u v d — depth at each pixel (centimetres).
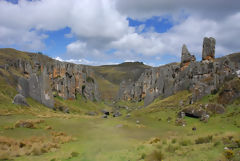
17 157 1809
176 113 5228
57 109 8894
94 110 11650
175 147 1532
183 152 1357
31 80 8369
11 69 8719
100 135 3269
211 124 3803
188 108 4712
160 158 1297
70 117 5728
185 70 7456
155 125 4606
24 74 9862
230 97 4409
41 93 8600
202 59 6762
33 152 1977
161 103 6825
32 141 2550
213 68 5684
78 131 3650
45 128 3534
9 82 7306
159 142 1988
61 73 11738
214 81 5328
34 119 4203
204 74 5884
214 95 5000
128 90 15038
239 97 4259
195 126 3953
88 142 2620
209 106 4416
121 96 16075
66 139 2781
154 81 10219
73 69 13138
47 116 5166
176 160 1190
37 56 16925
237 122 3431
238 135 1653
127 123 4950
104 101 16900
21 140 2494
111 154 1689
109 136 3162
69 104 10738
